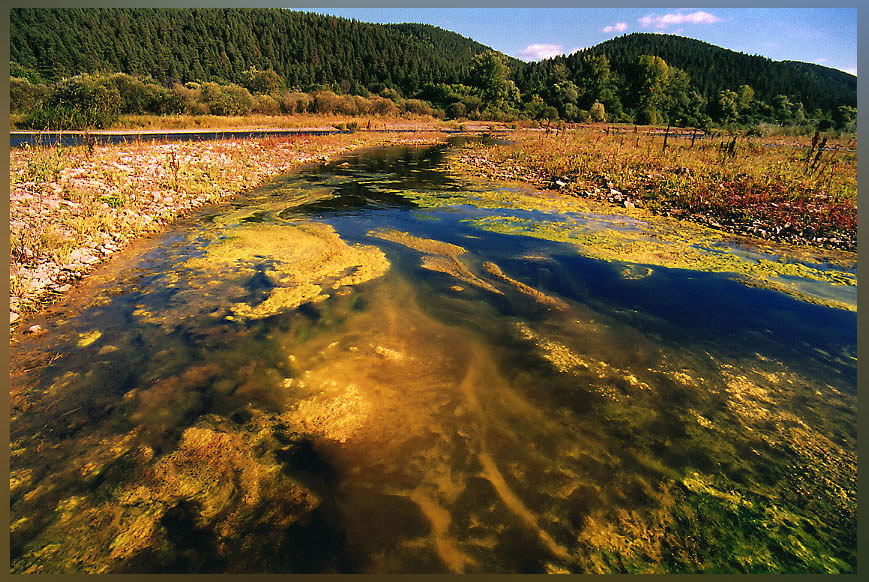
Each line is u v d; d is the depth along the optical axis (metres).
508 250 5.64
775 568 1.82
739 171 9.59
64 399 2.82
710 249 5.68
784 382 3.08
